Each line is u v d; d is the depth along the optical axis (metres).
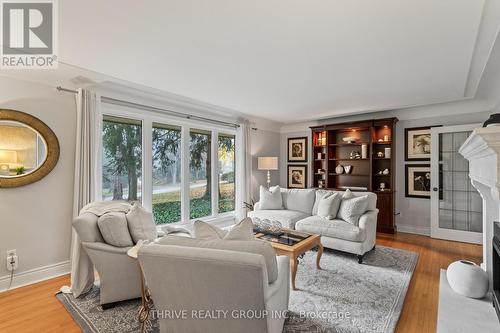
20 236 2.68
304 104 4.35
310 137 5.98
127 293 2.27
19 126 2.68
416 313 2.14
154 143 4.01
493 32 1.97
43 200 2.84
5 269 2.59
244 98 3.95
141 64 2.61
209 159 4.90
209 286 1.37
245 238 1.72
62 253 2.97
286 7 1.67
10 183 2.59
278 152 6.38
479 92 3.63
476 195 4.04
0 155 2.56
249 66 2.67
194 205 4.61
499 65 2.62
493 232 2.27
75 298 2.39
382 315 2.09
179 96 3.84
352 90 3.51
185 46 2.22
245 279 1.29
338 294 2.43
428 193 4.50
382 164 4.98
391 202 4.58
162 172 4.12
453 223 4.21
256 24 1.88
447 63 2.57
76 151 2.99
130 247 2.29
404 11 1.71
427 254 3.55
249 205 5.19
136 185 3.79
